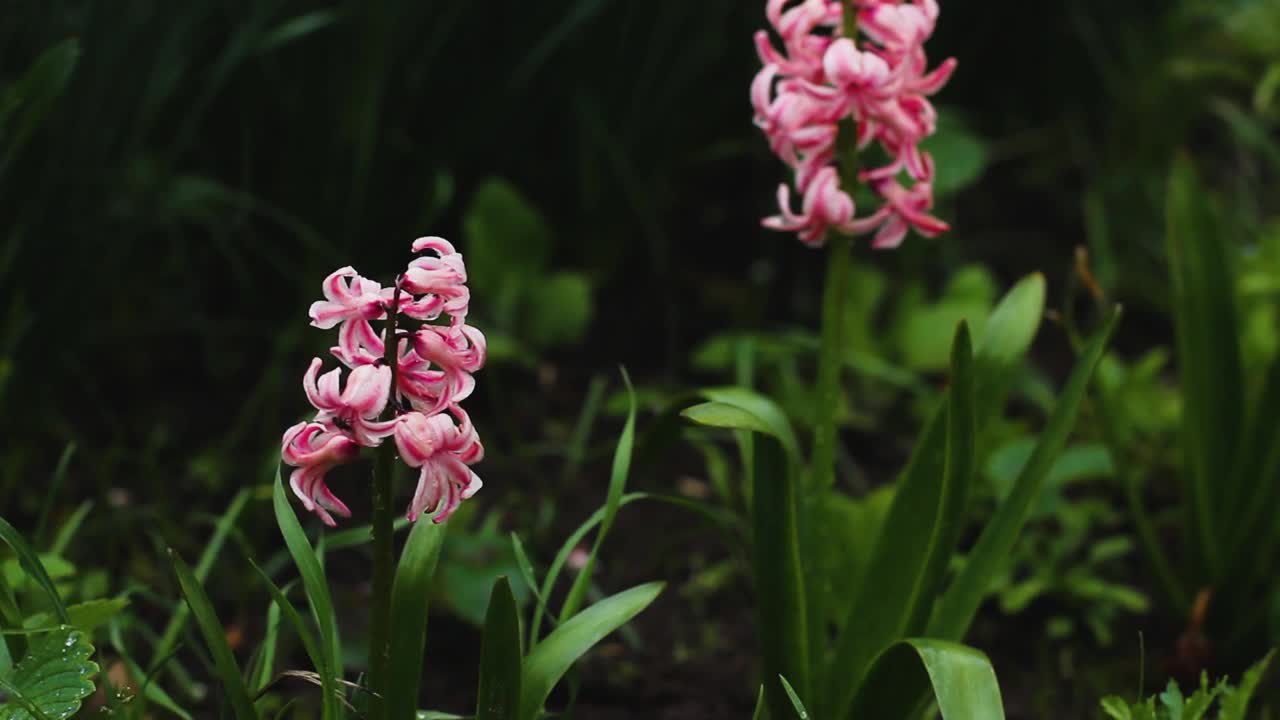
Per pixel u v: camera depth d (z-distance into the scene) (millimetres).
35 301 2193
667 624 2031
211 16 2289
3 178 2146
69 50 1909
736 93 2521
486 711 1688
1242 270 2174
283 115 2299
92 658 1866
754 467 1799
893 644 1752
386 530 1673
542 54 2314
